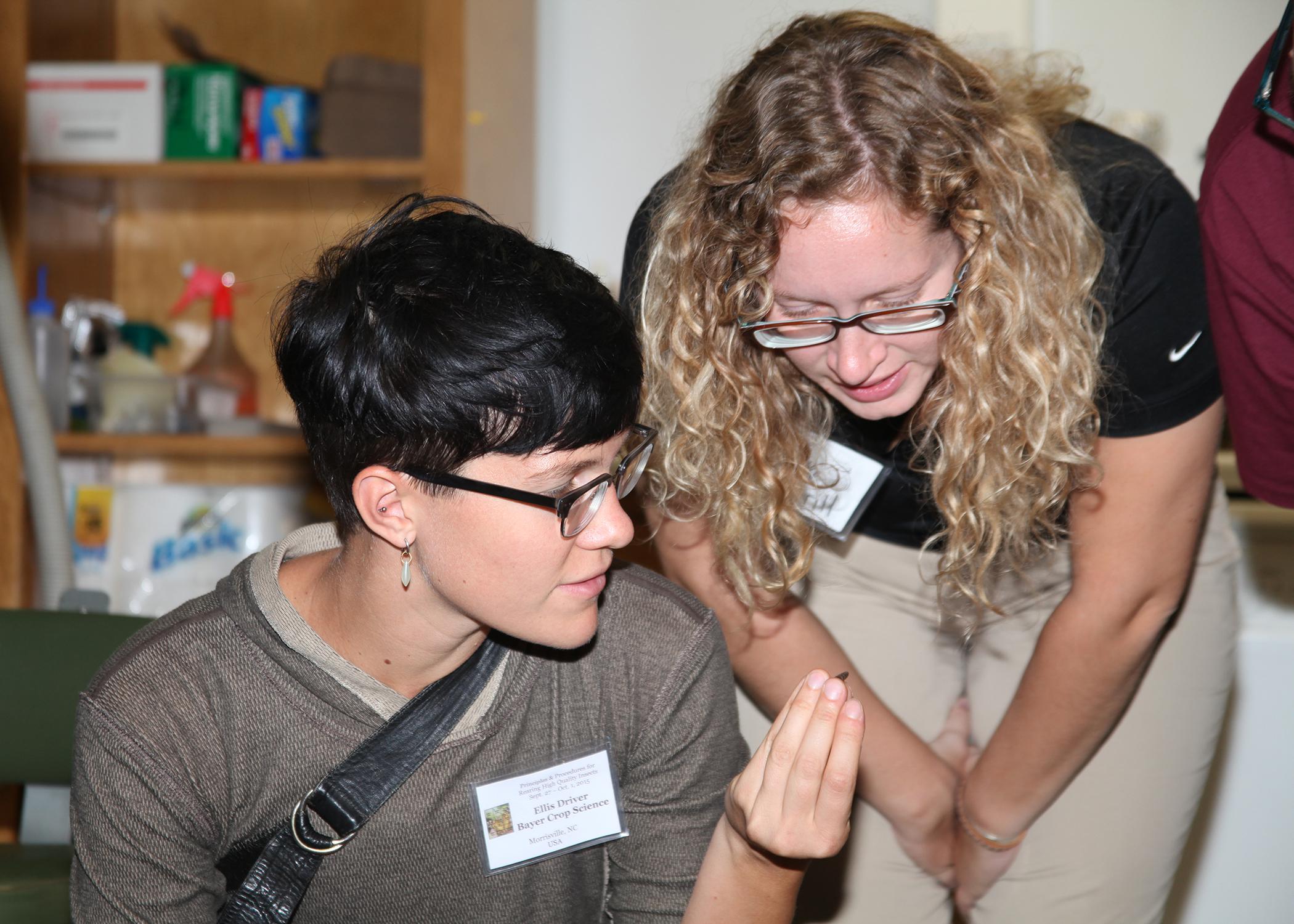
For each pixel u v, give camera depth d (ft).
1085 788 4.69
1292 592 6.89
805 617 4.69
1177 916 7.13
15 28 7.30
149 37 8.51
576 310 2.79
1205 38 7.20
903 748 4.75
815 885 5.02
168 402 7.88
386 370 2.74
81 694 3.10
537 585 2.90
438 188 7.04
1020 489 3.90
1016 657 4.99
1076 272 3.59
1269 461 3.89
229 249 8.49
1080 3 7.27
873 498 4.39
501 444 2.74
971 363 3.57
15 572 7.10
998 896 4.85
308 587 3.26
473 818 3.27
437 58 6.98
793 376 4.04
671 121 8.17
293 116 7.64
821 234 3.25
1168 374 3.82
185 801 3.07
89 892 3.08
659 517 4.51
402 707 3.18
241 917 3.23
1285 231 3.47
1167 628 4.70
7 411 7.09
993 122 3.44
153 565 7.84
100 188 7.88
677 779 3.47
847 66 3.34
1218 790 7.04
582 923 3.59
